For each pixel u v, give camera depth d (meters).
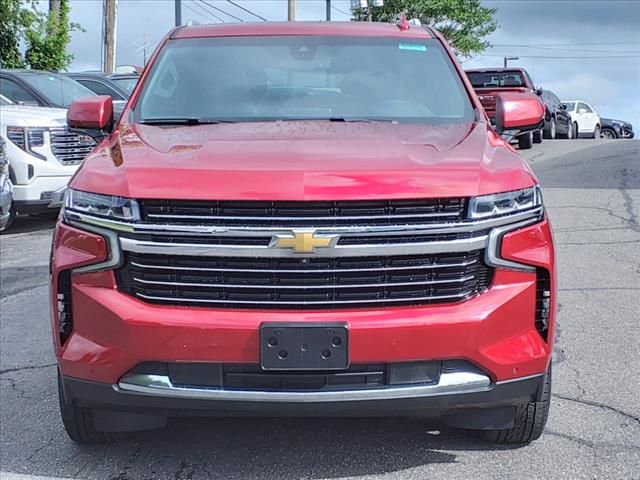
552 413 4.38
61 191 10.42
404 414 3.38
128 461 3.93
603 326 5.84
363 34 5.08
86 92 12.84
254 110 4.46
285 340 3.21
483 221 3.30
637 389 4.70
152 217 3.29
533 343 3.40
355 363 3.24
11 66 21.75
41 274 8.12
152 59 4.93
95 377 3.36
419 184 3.27
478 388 3.33
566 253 8.09
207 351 3.24
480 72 19.69
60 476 3.80
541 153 17.92
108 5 23.20
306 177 3.26
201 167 3.35
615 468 3.76
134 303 3.31
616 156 16.27
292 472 3.79
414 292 3.30
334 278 3.27
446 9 36.44
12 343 5.87
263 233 3.22
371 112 4.47
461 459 3.88
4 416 4.53
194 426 4.31
